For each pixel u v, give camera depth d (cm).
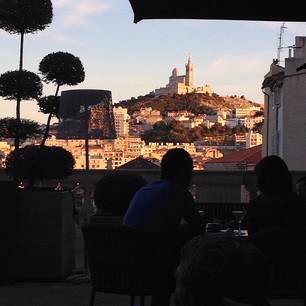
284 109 3372
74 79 745
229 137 18400
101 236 387
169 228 391
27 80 731
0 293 582
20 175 682
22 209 635
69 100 668
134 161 1759
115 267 387
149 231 376
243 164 5297
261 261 111
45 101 741
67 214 663
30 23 731
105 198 621
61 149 688
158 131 19350
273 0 493
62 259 639
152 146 14400
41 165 672
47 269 635
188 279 112
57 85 748
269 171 391
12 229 620
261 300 111
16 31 741
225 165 5641
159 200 396
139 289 382
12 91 730
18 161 673
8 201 617
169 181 407
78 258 795
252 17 520
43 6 733
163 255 379
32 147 682
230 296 111
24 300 553
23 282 636
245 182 1063
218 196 1068
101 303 549
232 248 112
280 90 3497
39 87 741
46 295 576
